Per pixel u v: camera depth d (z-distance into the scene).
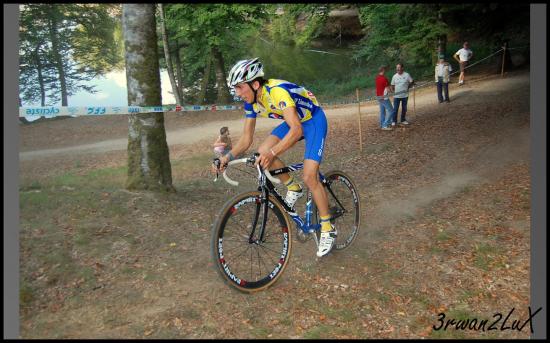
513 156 6.79
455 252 3.78
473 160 6.88
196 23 15.88
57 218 3.91
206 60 18.31
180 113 16.42
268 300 3.01
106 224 3.92
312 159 3.26
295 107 3.09
